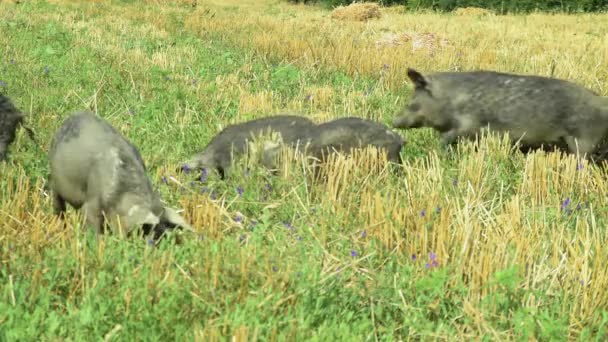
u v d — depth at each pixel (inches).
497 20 1669.5
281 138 450.6
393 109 637.9
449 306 296.0
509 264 324.5
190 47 984.3
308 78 813.9
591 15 1891.0
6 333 240.4
